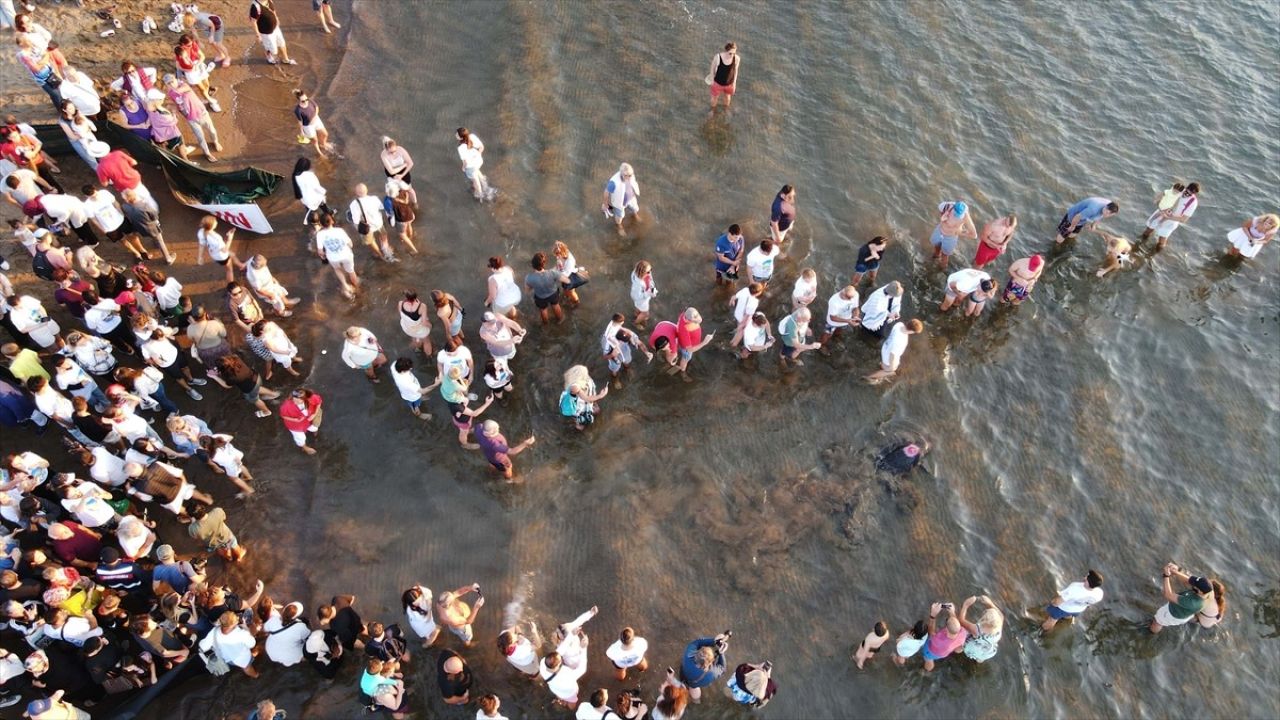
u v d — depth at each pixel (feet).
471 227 61.57
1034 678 42.57
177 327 51.83
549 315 55.16
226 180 61.31
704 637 42.83
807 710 41.11
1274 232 59.36
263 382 52.70
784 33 76.69
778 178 65.41
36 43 58.44
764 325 50.98
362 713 40.70
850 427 51.80
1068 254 61.62
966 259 60.54
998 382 54.54
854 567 45.80
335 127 67.92
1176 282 60.64
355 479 49.01
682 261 59.98
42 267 50.67
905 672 42.37
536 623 43.34
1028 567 46.26
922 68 74.08
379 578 45.06
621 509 47.83
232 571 45.14
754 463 49.98
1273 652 44.16
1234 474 50.80
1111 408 53.52
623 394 52.85
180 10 74.69
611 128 68.80
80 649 39.01
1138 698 42.32
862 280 58.80
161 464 44.57
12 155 55.88
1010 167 66.90
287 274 57.93
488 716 36.35
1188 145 69.21
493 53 74.59
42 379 45.01
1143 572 46.47
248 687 41.50
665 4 78.84
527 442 48.47
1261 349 57.16
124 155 54.24
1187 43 77.77
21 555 41.19
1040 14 79.87
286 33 75.46
